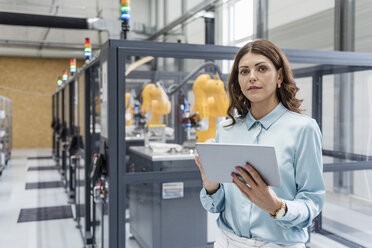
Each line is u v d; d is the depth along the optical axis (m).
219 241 1.29
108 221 2.18
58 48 11.09
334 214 3.06
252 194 1.02
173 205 2.64
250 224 1.17
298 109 1.20
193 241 2.72
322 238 3.12
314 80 2.86
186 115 2.95
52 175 7.20
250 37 5.09
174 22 6.65
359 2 3.53
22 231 3.89
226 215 1.25
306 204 1.05
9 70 11.86
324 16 3.87
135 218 2.51
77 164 4.14
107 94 2.16
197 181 2.70
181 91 3.16
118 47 2.13
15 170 7.71
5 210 4.70
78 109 4.04
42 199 5.30
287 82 1.15
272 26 4.77
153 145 2.70
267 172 0.95
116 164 2.15
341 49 3.70
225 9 5.61
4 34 9.45
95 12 7.95
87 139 3.36
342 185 3.03
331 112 2.93
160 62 2.70
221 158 1.01
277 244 1.14
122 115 2.15
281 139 1.13
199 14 5.73
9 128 9.28
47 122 12.34
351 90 2.95
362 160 2.96
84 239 3.46
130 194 2.47
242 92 1.24
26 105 12.10
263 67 1.11
